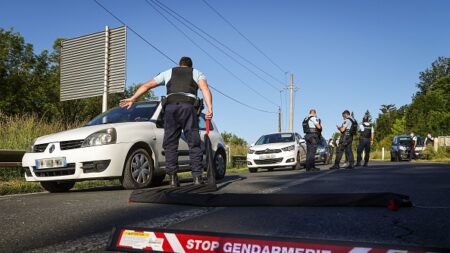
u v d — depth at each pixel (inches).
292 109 1829.5
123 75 521.7
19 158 373.1
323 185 266.1
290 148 605.0
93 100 1060.5
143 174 281.9
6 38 1022.4
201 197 174.6
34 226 139.1
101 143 261.6
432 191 221.8
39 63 1072.8
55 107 1005.8
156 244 86.4
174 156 234.8
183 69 236.8
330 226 129.0
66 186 295.7
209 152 229.8
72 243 115.3
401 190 227.9
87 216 156.8
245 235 80.9
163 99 235.0
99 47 544.7
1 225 141.0
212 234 82.9
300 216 145.0
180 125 234.5
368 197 161.5
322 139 873.5
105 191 267.0
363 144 592.4
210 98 236.1
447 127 2070.6
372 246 71.7
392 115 3597.4
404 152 1099.9
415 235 117.1
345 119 525.7
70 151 262.4
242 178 358.6
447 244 107.5
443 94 2999.5
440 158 1111.6
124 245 89.0
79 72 563.8
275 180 318.0
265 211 155.7
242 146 1103.6
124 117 306.8
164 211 162.9
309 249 74.4
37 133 466.6
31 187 300.2
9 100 967.6
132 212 163.2
